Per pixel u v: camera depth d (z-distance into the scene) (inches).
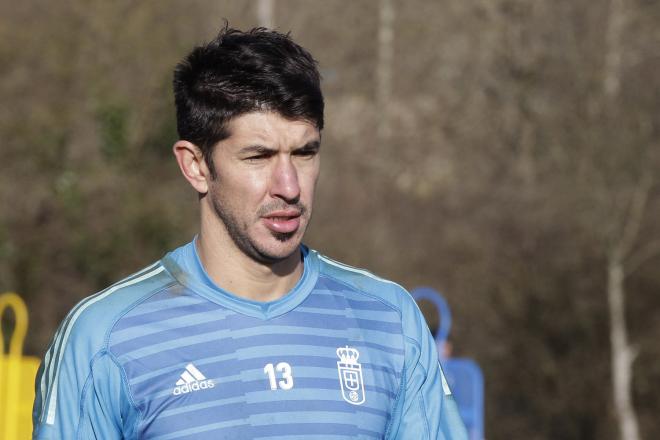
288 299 357.7
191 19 2682.1
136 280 358.6
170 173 2586.1
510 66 3208.7
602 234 2795.3
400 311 375.6
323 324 359.3
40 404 348.2
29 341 2447.1
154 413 339.6
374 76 3385.8
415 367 371.2
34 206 2472.9
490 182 3029.0
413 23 3427.7
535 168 3019.2
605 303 2805.1
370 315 368.8
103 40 2554.1
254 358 346.9
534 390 2795.3
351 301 368.5
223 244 354.0
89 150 2551.7
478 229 2898.6
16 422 810.2
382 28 3405.5
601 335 2819.9
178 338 346.6
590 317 2807.6
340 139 3090.6
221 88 339.6
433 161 3117.6
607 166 2856.8
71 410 341.7
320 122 349.4
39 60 2504.9
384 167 3019.2
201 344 346.3
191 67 352.8
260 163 343.6
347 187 2935.5
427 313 2746.1
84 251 2492.6
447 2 3405.5
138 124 2576.3
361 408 351.9
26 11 2527.1
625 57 3043.8
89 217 2504.9
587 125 2947.8
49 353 353.7
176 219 2544.3
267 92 336.2
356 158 3014.3
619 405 2763.3
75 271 2502.5
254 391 342.6
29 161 2486.5
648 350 2827.3
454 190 2992.1
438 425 372.8
